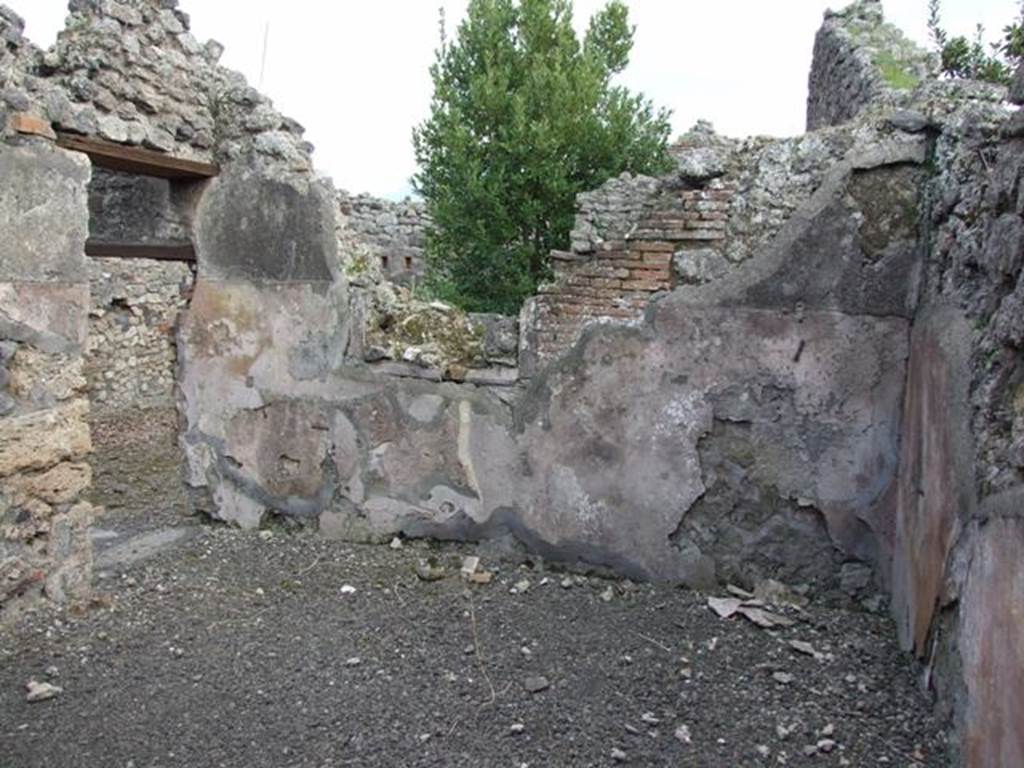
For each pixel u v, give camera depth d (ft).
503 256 27.68
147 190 15.38
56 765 7.97
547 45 28.84
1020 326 6.90
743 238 11.73
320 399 14.24
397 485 13.89
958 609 7.93
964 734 7.53
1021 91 7.37
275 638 10.66
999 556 6.72
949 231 9.50
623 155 27.63
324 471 14.37
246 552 13.84
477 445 13.32
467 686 9.40
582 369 12.52
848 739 8.32
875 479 11.37
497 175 27.04
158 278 31.68
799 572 11.86
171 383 32.48
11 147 10.48
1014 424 7.07
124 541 14.62
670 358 12.04
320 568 13.08
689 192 12.29
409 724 8.64
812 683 9.45
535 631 10.80
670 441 12.17
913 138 10.82
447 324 14.24
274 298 14.40
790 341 11.53
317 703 9.05
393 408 13.76
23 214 10.70
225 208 14.64
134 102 13.19
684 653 10.19
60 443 11.43
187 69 14.14
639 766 7.91
